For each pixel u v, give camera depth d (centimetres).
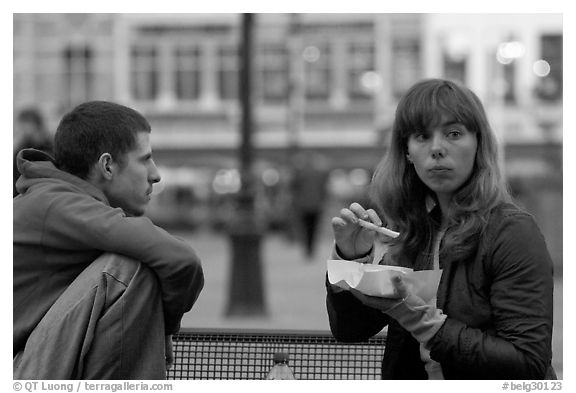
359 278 283
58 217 297
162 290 298
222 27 4025
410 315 279
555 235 1434
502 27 3738
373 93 3978
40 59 3853
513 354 275
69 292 291
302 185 2148
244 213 1109
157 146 3838
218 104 4012
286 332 351
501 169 297
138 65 3994
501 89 3728
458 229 288
